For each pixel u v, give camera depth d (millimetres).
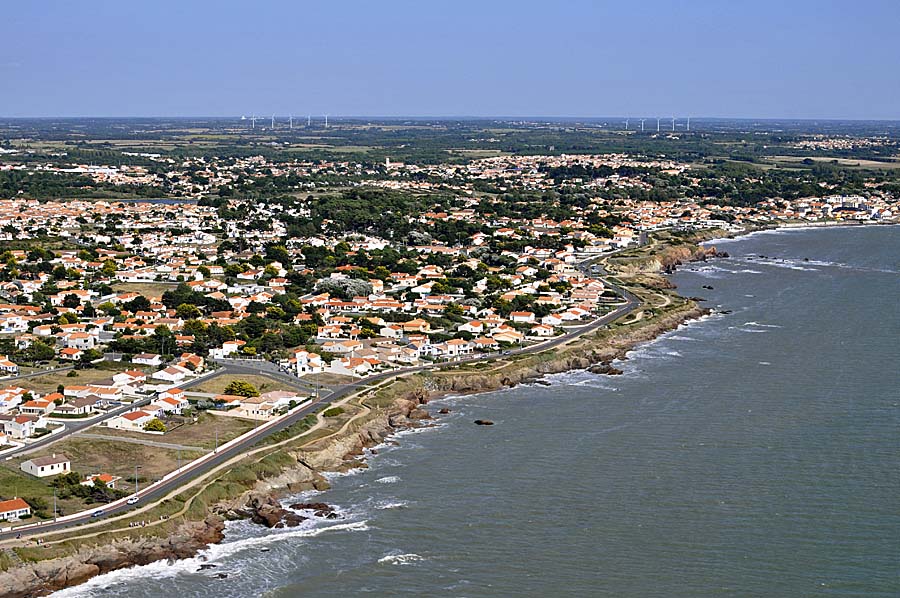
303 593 164500
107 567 172625
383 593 163750
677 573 167000
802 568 167625
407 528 186625
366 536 183750
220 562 175500
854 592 160000
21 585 164000
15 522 179375
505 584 165375
